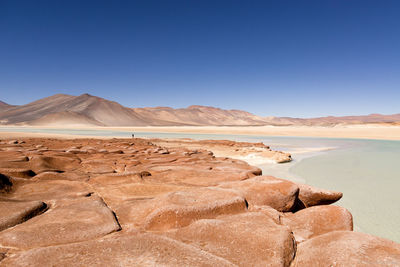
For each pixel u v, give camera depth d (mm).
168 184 4430
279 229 2451
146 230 2533
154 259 1836
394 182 11164
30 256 1821
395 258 1931
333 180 11602
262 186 3807
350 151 25547
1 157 6059
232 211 2973
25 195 3422
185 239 2316
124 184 4184
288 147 30625
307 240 2482
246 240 2242
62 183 4086
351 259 1937
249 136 55125
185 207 2793
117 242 2062
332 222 3084
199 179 4949
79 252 1898
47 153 7652
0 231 2254
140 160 7613
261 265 1937
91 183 4273
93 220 2562
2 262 1770
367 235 2338
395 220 6953
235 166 7086
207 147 25359
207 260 1861
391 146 31562
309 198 4320
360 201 8547
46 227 2346
